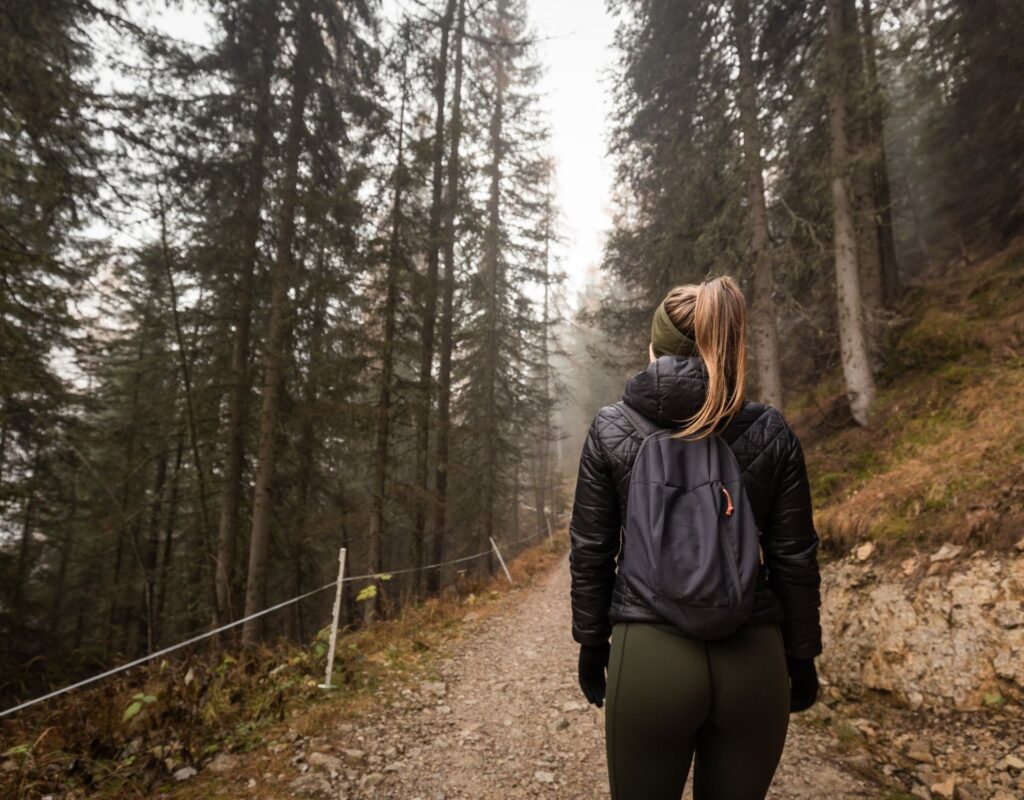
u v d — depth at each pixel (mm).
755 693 1159
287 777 2973
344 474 13000
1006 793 2693
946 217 13047
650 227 12008
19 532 13211
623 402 1383
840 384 10445
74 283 7812
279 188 9672
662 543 1173
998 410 6129
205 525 9234
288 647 5320
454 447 13891
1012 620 3465
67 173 6812
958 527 4297
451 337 13117
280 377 9758
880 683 3861
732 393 1266
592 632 1332
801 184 9844
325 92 10031
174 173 8492
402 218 10367
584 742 3537
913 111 10070
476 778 3070
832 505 6688
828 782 2928
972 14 8969
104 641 15164
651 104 10812
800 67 8945
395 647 5773
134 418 12422
